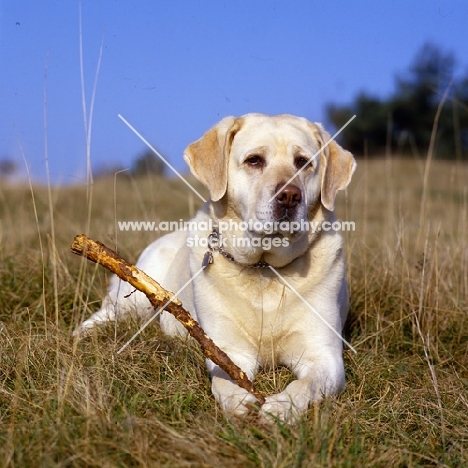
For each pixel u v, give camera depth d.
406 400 1.24
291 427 1.08
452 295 1.68
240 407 1.15
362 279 1.74
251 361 1.38
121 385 1.21
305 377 1.25
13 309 1.61
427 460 1.08
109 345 1.35
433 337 1.54
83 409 1.10
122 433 1.04
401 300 1.64
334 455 1.04
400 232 1.81
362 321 1.63
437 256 1.77
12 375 1.26
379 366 1.37
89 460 0.99
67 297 1.67
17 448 1.01
